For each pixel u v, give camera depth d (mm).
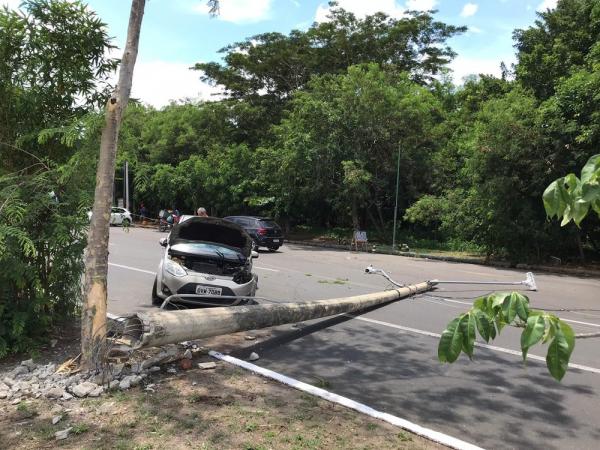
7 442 3650
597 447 4043
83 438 3742
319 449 3730
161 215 30719
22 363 5207
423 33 34156
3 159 5820
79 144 5766
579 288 13938
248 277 8617
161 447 3635
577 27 23203
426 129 26125
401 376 5629
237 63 35000
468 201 21281
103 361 5062
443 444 3936
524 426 4418
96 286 4992
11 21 5426
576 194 1613
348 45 32219
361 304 8766
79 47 5832
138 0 5059
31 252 5422
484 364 6168
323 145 25516
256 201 29734
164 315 5227
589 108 17984
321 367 5848
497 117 20141
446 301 10219
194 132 36438
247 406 4453
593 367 6215
